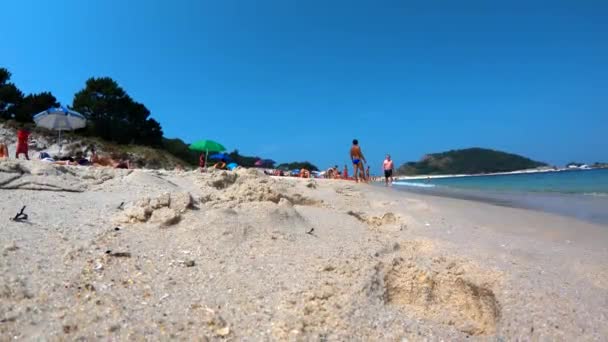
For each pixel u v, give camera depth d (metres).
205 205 6.14
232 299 3.37
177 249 4.43
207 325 2.95
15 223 4.89
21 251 3.95
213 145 23.34
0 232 4.45
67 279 3.44
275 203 6.61
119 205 6.43
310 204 8.51
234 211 5.71
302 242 5.00
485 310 3.51
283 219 5.78
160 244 4.54
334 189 11.89
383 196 11.72
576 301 3.47
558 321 3.14
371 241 5.32
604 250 5.55
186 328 2.89
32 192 6.99
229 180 9.81
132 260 4.01
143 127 47.59
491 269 4.01
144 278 3.63
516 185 26.80
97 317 2.89
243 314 3.15
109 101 44.91
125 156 38.59
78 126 19.62
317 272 3.90
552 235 6.85
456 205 10.96
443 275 3.78
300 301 3.32
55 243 4.30
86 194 7.41
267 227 5.34
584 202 12.83
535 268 4.33
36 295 3.11
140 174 9.49
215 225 5.02
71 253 4.02
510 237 6.48
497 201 13.91
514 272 4.03
